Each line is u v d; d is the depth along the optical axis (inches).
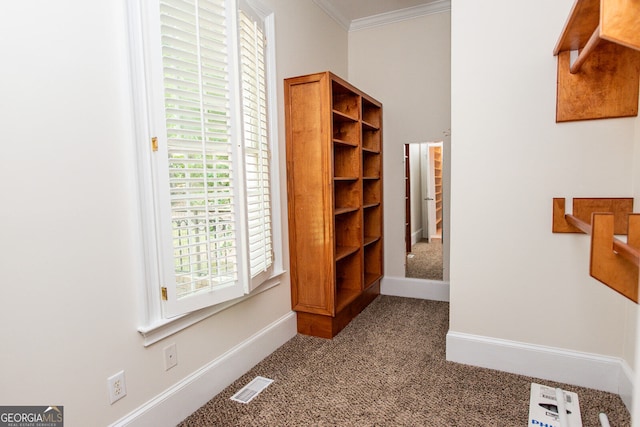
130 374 59.0
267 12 93.0
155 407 62.7
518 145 79.0
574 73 71.1
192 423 67.3
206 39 66.0
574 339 77.1
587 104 72.4
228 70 70.4
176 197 61.9
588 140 73.5
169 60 60.4
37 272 46.9
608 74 70.8
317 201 99.6
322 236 99.9
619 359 73.4
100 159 54.0
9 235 44.1
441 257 136.6
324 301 101.3
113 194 55.8
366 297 129.7
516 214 80.2
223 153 70.5
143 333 60.0
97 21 53.2
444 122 132.4
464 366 85.9
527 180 78.7
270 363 89.1
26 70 45.4
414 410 69.6
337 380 81.0
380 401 72.8
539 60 76.2
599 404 70.0
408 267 141.8
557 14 74.1
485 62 80.6
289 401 73.5
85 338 52.4
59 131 49.0
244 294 77.0
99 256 54.1
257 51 84.5
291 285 104.8
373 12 134.8
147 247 60.4
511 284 81.7
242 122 73.8
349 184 121.5
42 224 47.3
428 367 85.8
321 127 97.3
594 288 74.9
